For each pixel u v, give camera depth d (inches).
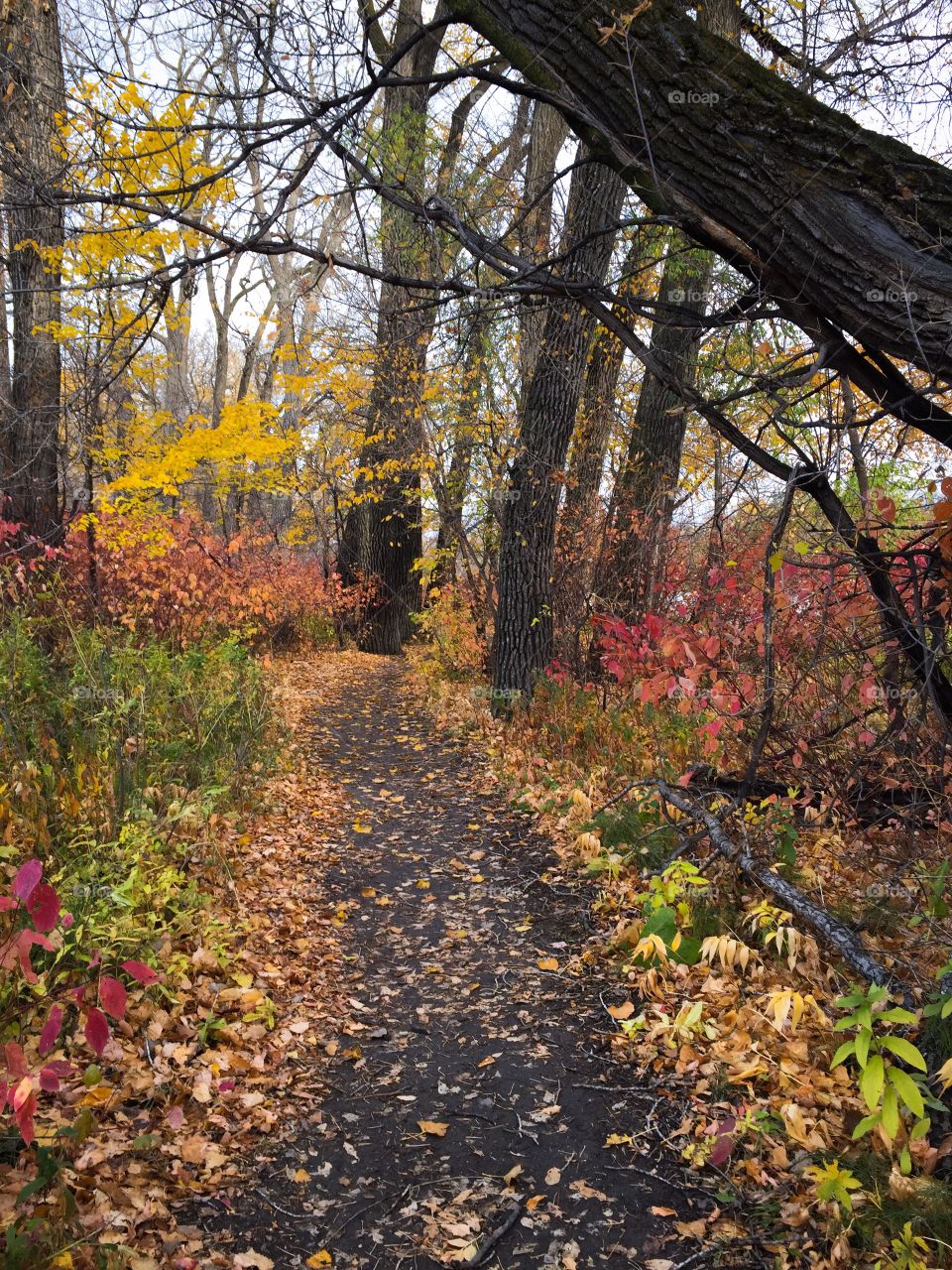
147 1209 103.9
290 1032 152.3
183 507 468.4
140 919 159.8
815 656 168.9
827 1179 97.2
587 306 118.5
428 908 214.2
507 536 388.8
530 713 351.3
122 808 194.7
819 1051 133.0
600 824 233.5
